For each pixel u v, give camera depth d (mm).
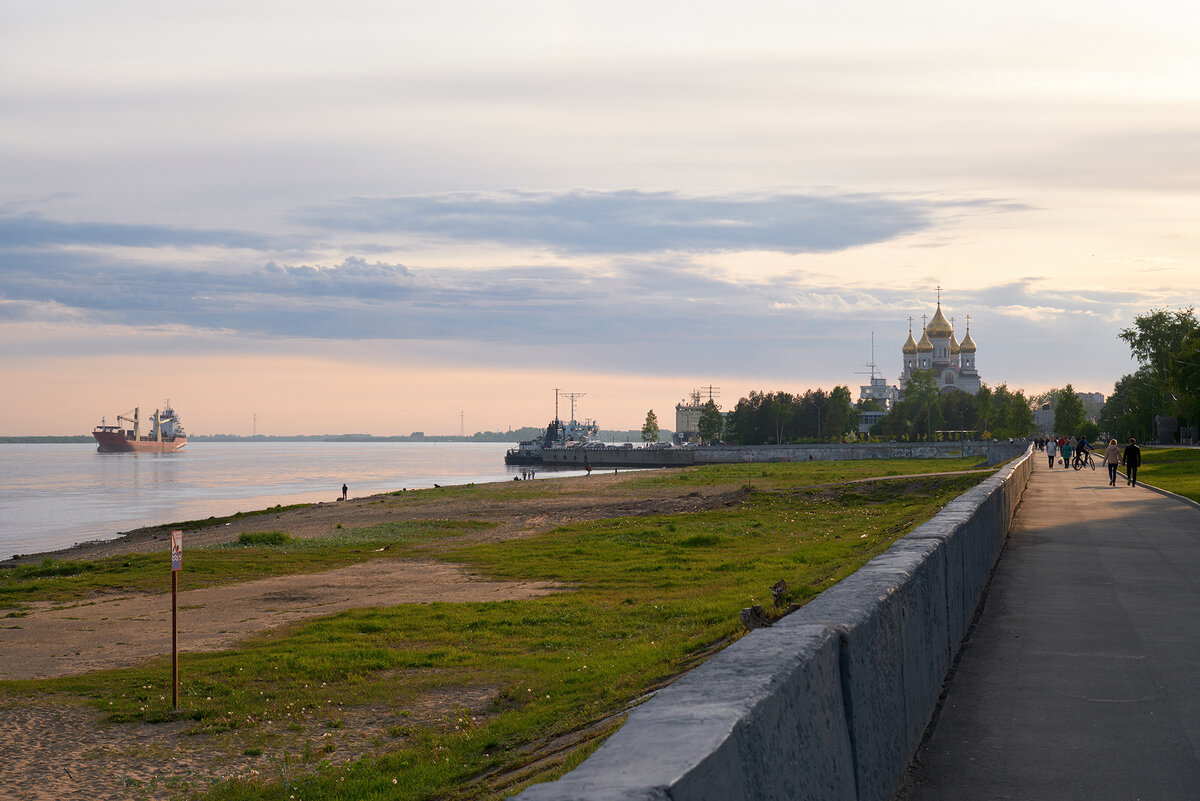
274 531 55812
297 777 13500
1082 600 13703
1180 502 33469
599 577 32781
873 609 5418
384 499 80875
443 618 25688
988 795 6051
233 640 24219
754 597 24406
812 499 58500
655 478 94438
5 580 39906
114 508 100688
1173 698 8414
